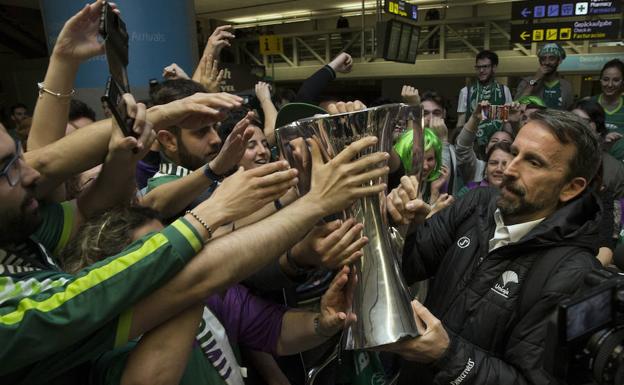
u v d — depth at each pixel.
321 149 0.63
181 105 0.79
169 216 1.09
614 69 3.06
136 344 0.65
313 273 1.00
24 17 7.20
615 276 0.61
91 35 0.90
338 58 2.28
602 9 5.37
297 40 8.95
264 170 0.62
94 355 0.58
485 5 7.71
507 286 0.85
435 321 0.76
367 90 9.99
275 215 0.63
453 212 1.09
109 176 0.78
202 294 0.58
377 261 0.70
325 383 1.04
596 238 0.83
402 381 1.06
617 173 2.04
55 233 0.82
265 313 0.97
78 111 1.82
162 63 2.31
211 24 9.09
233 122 1.46
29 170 0.66
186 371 0.75
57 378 0.64
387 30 4.51
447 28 7.69
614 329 0.57
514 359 0.79
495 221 0.96
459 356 0.76
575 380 0.56
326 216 0.68
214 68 1.77
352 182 0.61
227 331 0.97
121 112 0.67
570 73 6.38
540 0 5.68
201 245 0.58
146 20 2.22
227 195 0.61
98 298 0.54
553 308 0.76
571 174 0.84
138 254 0.56
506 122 2.34
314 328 0.88
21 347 0.51
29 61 5.79
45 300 0.53
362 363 1.07
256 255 0.60
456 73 7.70
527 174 0.85
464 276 0.95
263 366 1.12
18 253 0.64
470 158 2.56
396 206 0.77
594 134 0.83
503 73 7.27
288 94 3.90
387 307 0.69
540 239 0.82
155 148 1.41
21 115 4.38
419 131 0.74
